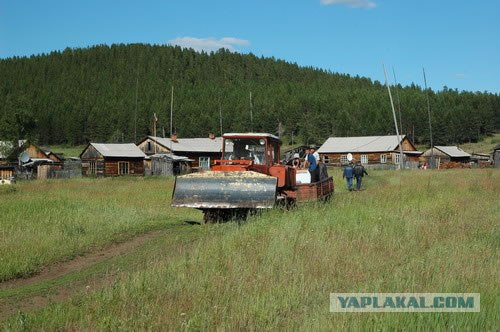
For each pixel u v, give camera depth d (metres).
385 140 86.50
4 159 70.12
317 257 9.45
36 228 13.94
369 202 17.42
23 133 75.06
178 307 7.07
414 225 12.77
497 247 10.63
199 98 176.88
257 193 15.86
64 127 153.25
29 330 6.59
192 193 16.09
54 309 7.26
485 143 149.62
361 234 11.41
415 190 22.28
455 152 96.62
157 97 179.00
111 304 7.24
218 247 10.37
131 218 16.48
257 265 9.01
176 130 151.00
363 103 158.38
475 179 32.81
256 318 6.68
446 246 10.30
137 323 6.55
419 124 146.38
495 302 6.55
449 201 18.33
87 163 71.19
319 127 144.00
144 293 7.66
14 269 10.10
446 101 167.62
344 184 34.62
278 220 13.57
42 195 25.38
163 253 11.67
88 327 6.57
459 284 7.58
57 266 10.95
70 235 13.44
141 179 47.59
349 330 6.02
